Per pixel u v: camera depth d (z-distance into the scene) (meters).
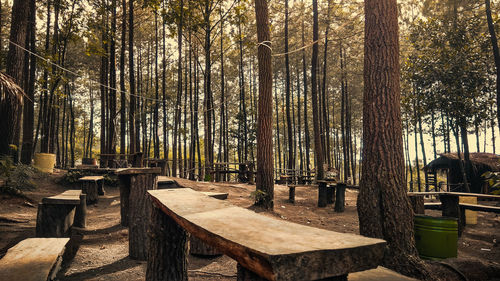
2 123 8.27
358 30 19.58
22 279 1.92
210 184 10.10
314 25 15.56
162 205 2.07
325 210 8.88
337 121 36.91
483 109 14.77
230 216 1.54
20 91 7.15
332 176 14.41
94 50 14.90
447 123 17.30
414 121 16.52
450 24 15.27
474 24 14.88
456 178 17.59
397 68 4.11
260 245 0.94
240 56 27.02
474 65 14.73
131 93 15.02
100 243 4.59
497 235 6.34
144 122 28.31
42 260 2.31
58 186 10.33
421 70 15.62
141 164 8.01
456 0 14.58
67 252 4.05
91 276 3.27
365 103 4.15
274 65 28.69
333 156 39.81
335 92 31.95
